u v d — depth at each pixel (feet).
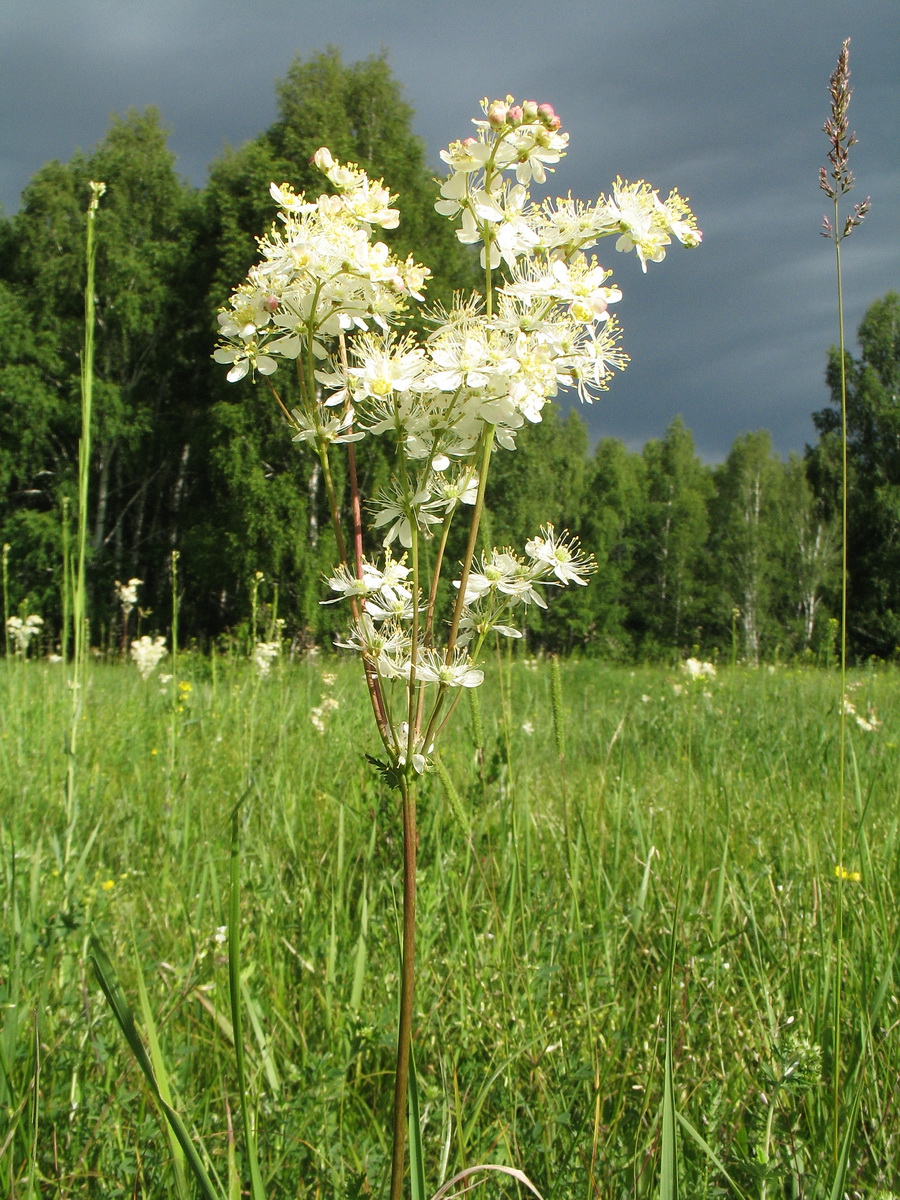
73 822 10.77
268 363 5.41
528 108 5.10
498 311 5.39
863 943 8.06
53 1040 6.82
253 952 8.90
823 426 123.65
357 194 5.30
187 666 33.83
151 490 97.09
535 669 34.22
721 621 127.75
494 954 8.70
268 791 14.15
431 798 10.87
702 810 12.58
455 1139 6.30
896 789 14.85
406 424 5.01
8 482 85.10
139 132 98.02
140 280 87.97
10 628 25.30
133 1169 5.83
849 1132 5.37
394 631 5.28
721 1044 7.48
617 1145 6.44
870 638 111.75
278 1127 6.27
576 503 135.64
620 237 5.44
